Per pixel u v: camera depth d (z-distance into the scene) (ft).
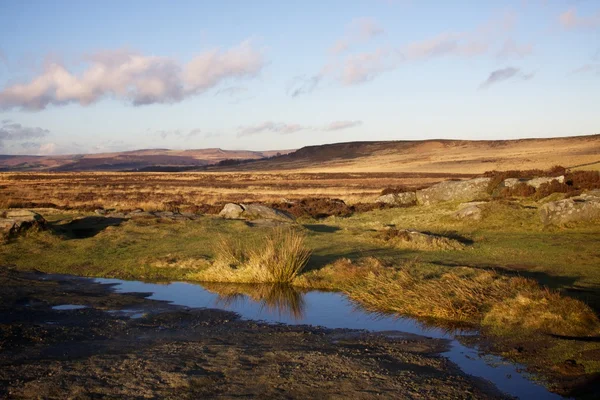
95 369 27.07
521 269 51.29
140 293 48.03
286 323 38.27
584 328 33.35
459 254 60.13
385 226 82.17
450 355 30.50
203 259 59.31
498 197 91.86
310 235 76.74
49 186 221.46
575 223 70.64
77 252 65.77
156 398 23.25
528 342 31.96
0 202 130.00
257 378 25.96
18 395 23.43
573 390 24.64
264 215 96.63
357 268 52.42
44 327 35.70
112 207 129.59
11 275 54.85
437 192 103.45
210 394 23.77
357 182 256.32
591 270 48.98
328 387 24.81
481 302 40.27
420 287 44.34
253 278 52.85
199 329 36.27
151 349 31.07
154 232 77.77
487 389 24.97
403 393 24.20
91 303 43.62
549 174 99.25
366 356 29.94
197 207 120.37
